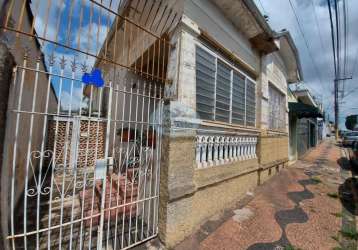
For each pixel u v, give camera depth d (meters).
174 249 2.88
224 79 4.47
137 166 3.58
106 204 3.77
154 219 3.06
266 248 2.94
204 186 3.61
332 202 4.82
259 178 5.92
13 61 1.86
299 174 7.70
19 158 3.27
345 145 19.34
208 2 3.79
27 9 3.22
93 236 3.04
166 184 2.89
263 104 6.21
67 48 2.09
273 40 5.49
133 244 2.78
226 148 4.42
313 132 19.55
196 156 3.56
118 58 5.84
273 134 7.21
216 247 2.94
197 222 3.48
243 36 5.12
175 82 3.12
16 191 3.28
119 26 4.45
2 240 1.75
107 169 2.67
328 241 3.16
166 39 3.54
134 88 3.62
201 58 3.70
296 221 3.78
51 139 5.38
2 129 1.72
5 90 1.74
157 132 3.12
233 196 4.59
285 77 9.36
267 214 4.04
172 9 3.37
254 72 5.75
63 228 3.21
